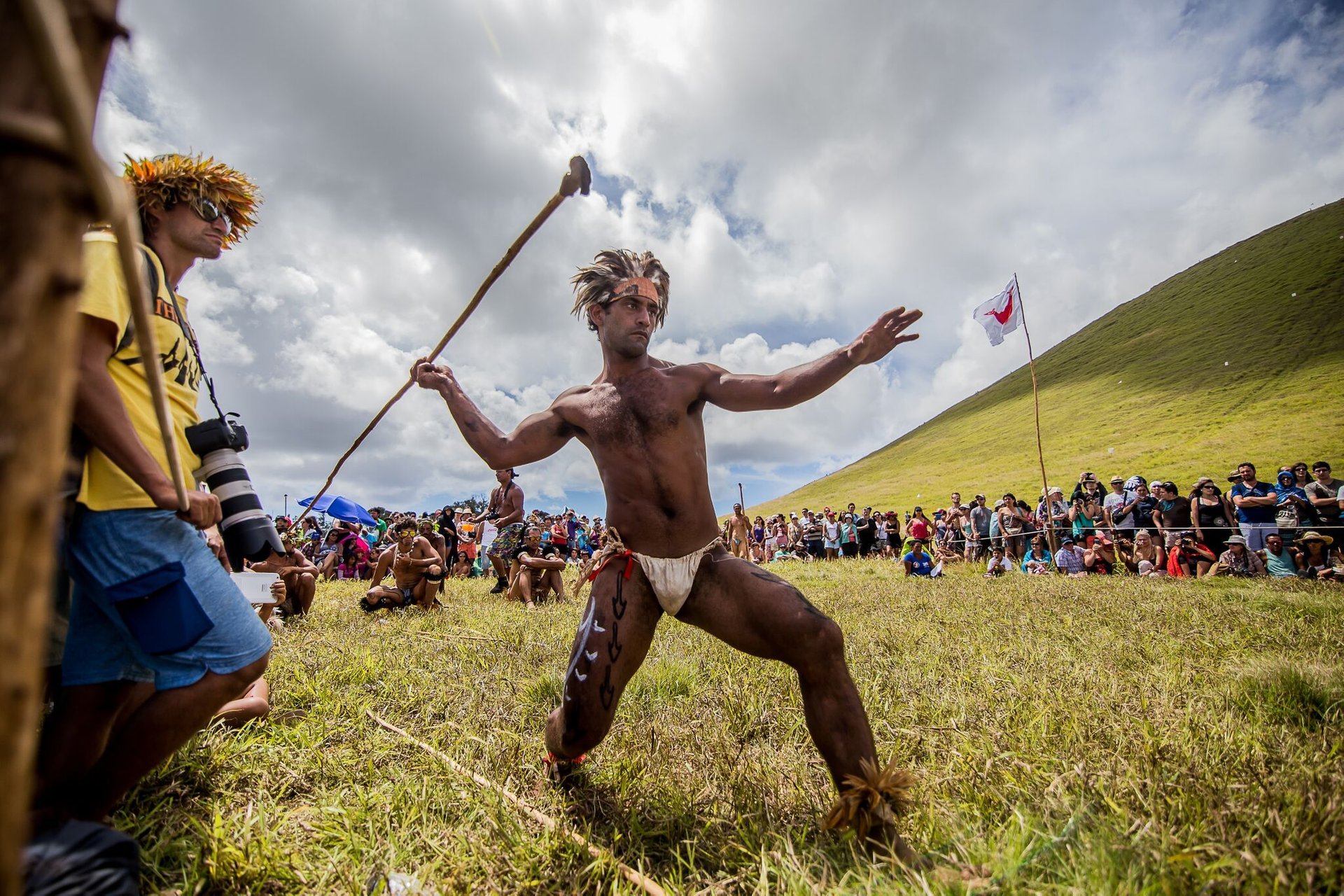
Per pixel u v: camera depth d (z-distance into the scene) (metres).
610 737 3.45
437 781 2.88
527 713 3.88
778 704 3.90
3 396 0.68
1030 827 2.19
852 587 10.64
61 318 0.73
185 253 2.67
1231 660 4.48
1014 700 3.72
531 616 7.50
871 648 5.37
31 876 1.53
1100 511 13.84
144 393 2.31
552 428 3.21
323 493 4.68
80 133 0.71
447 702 4.05
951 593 9.17
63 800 2.08
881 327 2.57
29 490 0.70
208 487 2.65
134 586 2.12
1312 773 2.48
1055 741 3.08
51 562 0.74
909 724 3.54
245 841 2.30
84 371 1.98
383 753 3.20
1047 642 5.39
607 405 3.05
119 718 2.55
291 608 7.71
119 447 2.02
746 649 2.77
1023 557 15.12
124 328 2.13
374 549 17.67
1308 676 3.69
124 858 1.71
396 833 2.47
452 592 11.16
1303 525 11.29
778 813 2.70
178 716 2.15
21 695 0.70
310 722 3.56
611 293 3.12
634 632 2.88
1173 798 2.39
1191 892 1.85
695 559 2.82
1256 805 2.30
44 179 0.71
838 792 2.55
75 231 0.75
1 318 0.68
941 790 2.71
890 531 20.41
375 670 4.62
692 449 2.96
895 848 2.24
